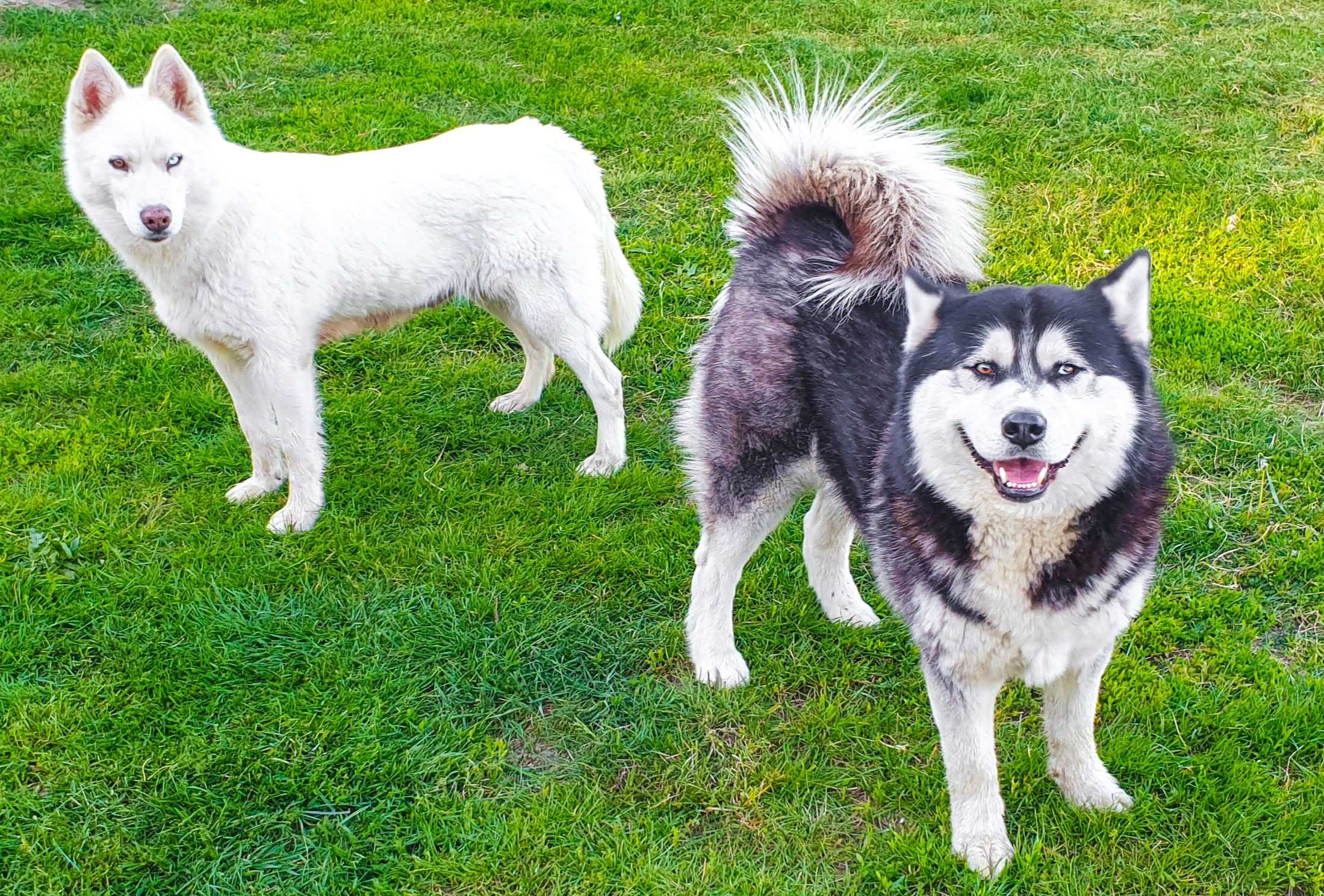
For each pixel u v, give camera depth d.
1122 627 2.76
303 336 4.11
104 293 5.63
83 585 3.89
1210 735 3.26
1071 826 3.00
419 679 3.56
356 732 3.36
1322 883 2.79
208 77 7.84
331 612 3.82
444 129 7.08
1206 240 5.77
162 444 4.68
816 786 3.20
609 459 4.59
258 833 3.08
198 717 3.42
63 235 6.08
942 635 2.74
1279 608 3.77
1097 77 7.72
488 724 3.46
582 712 3.50
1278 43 8.19
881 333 3.11
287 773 3.22
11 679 3.54
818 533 3.71
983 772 2.86
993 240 5.88
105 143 3.66
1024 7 9.04
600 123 7.24
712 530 3.54
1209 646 3.60
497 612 3.84
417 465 4.60
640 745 3.35
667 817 3.11
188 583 3.91
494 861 2.96
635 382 5.19
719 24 8.80
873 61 8.05
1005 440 2.43
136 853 2.98
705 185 6.61
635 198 6.47
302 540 4.14
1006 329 2.57
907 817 3.11
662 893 2.87
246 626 3.72
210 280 3.88
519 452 4.75
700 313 5.57
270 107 7.46
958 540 2.67
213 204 3.79
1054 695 2.98
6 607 3.78
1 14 8.69
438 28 8.72
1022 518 2.57
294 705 3.44
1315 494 4.20
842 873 2.98
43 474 4.44
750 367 3.33
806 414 3.25
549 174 4.38
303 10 8.96
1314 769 3.16
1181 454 4.43
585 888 2.91
